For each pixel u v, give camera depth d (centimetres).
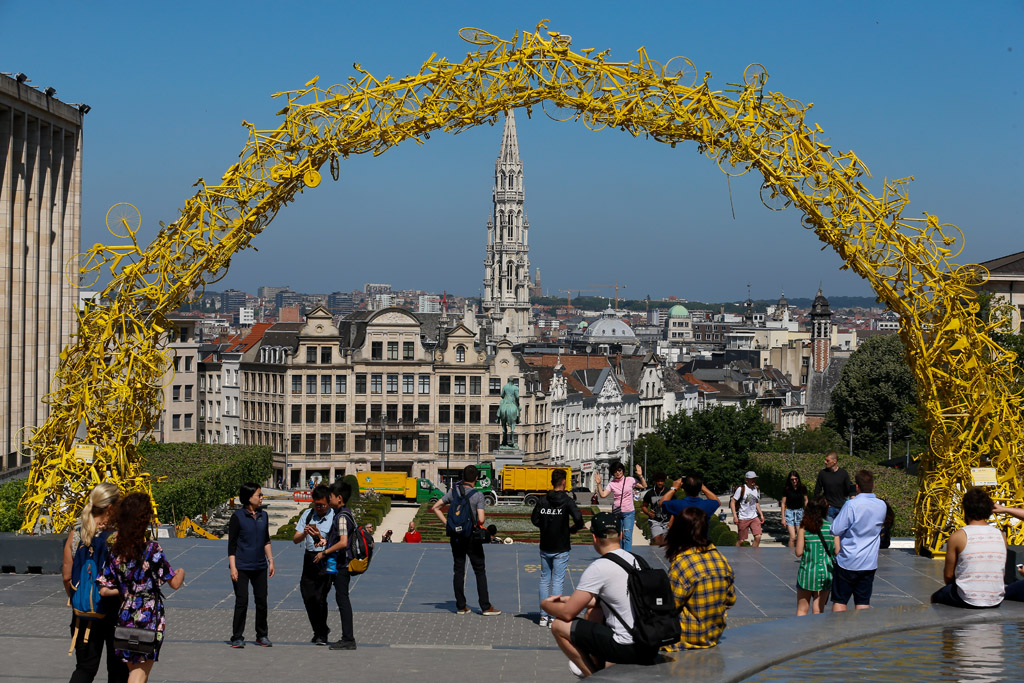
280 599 3112
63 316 8538
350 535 2541
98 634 1875
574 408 19400
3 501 4719
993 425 3566
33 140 7794
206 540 3950
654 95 3384
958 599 2289
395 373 16750
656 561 3791
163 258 3419
